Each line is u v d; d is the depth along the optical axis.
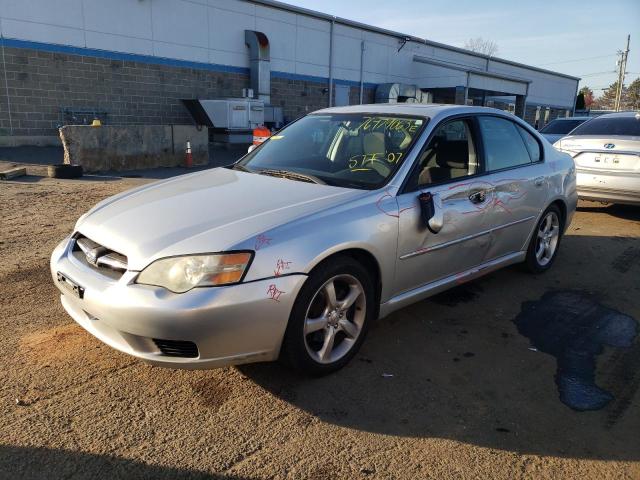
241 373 3.17
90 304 2.76
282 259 2.74
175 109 20.23
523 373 3.31
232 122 19.22
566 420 2.84
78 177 11.02
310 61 25.00
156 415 2.74
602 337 3.84
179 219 2.97
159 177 11.59
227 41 21.45
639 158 6.96
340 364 3.21
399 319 4.04
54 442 2.50
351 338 3.27
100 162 12.19
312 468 2.40
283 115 24.28
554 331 3.91
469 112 4.16
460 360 3.44
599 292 4.72
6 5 15.42
